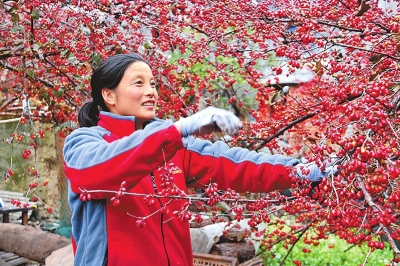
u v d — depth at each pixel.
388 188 1.78
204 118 1.42
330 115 1.88
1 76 5.35
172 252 1.77
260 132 3.17
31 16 3.24
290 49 2.33
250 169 1.92
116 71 1.80
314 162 1.83
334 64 2.25
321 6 2.80
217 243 4.63
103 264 1.66
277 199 1.99
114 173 1.48
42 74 4.07
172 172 1.69
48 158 8.15
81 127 1.97
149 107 1.82
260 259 4.64
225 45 3.20
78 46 3.56
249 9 3.15
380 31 2.35
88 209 1.72
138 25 3.60
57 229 7.98
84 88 3.58
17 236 5.72
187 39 3.72
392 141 1.62
